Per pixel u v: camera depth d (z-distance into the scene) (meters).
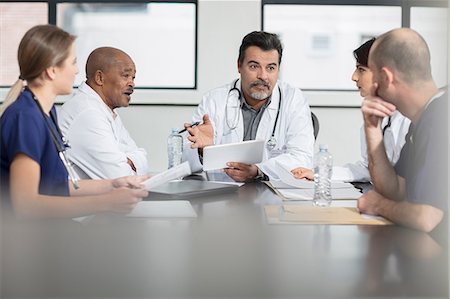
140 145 4.57
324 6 5.10
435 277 1.06
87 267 1.13
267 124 2.94
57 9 4.90
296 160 2.71
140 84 5.00
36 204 1.55
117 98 2.67
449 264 1.15
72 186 1.94
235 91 3.00
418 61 1.65
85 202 1.57
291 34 5.17
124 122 4.55
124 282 1.04
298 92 3.03
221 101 2.99
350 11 5.11
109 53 2.64
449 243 1.50
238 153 2.42
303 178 2.47
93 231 1.43
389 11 5.07
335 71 5.34
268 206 1.84
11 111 1.63
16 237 1.36
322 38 5.23
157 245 1.30
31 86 1.71
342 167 2.58
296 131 2.90
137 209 1.72
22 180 1.57
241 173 2.46
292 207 1.79
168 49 4.98
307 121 2.95
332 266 1.14
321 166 2.29
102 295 0.98
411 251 1.25
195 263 1.16
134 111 4.55
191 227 1.49
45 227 1.47
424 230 1.46
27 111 1.63
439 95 1.62
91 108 2.51
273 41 2.82
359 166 2.59
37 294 0.98
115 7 4.96
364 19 5.11
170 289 1.00
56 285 1.02
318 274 1.08
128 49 4.99
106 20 4.98
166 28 4.96
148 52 4.98
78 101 2.54
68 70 1.72
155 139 4.57
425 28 4.09
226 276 1.07
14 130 1.60
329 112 4.57
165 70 4.99
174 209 1.73
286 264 1.15
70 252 1.23
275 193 2.14
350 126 4.57
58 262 1.16
